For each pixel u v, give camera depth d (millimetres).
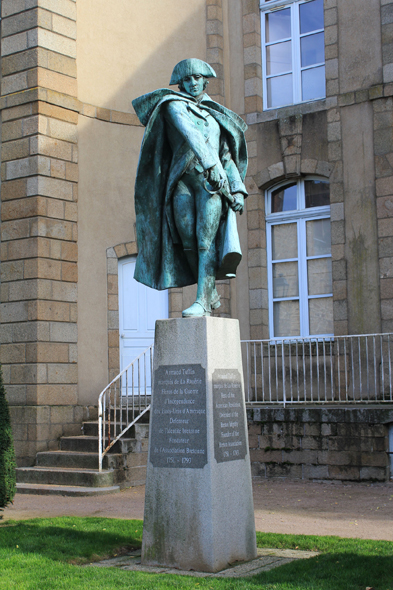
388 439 10000
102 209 12625
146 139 5566
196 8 13984
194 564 5227
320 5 13656
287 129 13344
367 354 11117
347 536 6570
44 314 11547
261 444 10828
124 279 12984
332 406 10867
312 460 10414
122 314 12867
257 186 13609
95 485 9836
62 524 7000
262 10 14148
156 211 5711
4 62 12211
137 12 13430
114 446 10438
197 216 5570
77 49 12570
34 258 11570
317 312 13109
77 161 12312
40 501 9070
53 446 11320
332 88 12969
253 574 5031
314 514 7801
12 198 11906
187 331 5461
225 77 14117
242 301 13586
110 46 13055
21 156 11875
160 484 5445
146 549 5465
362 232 12398
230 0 14188
